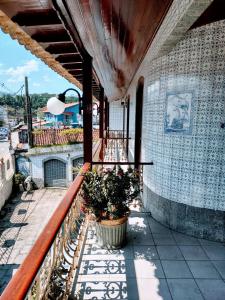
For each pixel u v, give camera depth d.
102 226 3.37
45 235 1.70
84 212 3.68
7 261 11.00
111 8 2.15
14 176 20.11
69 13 2.21
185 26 2.77
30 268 1.32
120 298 2.59
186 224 3.94
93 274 2.95
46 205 17.72
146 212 4.75
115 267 3.09
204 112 3.53
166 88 3.98
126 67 5.75
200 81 3.49
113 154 11.39
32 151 20.50
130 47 3.76
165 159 4.12
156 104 4.32
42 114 59.53
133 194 3.45
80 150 21.41
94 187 3.34
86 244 3.59
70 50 3.51
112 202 3.29
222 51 3.27
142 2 2.03
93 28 2.74
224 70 3.30
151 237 3.86
